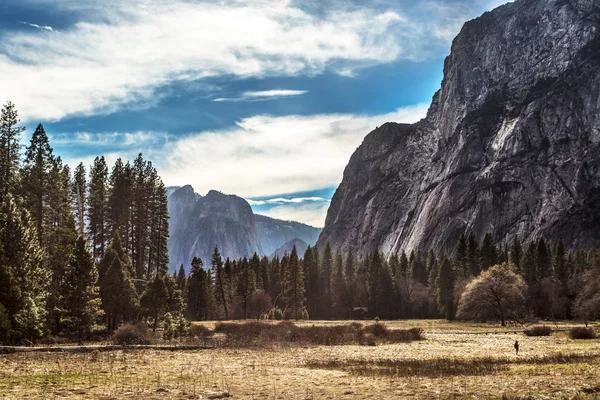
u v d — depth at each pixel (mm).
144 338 46688
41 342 43125
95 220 80562
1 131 55719
